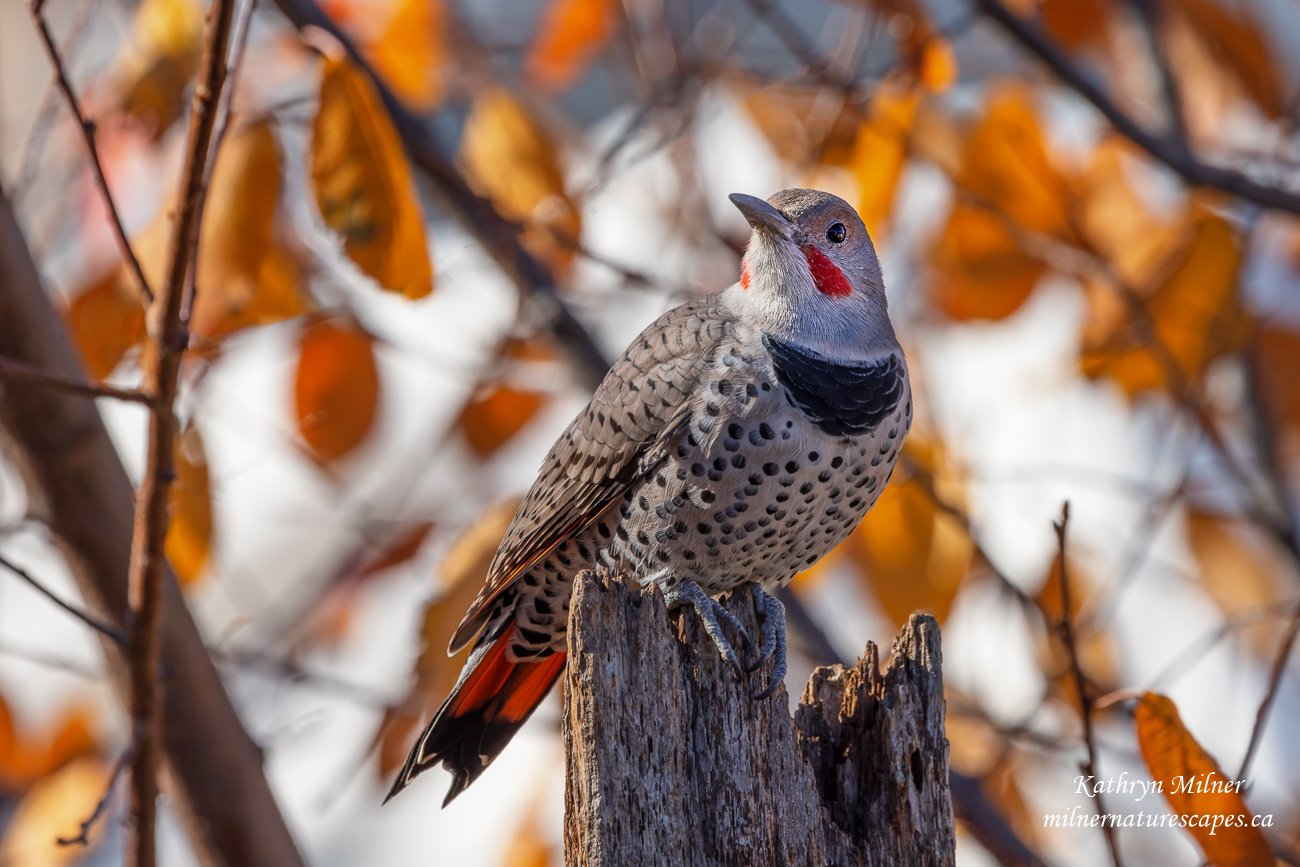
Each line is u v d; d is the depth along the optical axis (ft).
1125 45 39.60
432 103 36.60
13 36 45.91
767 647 23.27
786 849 21.77
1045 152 32.89
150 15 31.22
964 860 35.70
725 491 26.09
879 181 32.19
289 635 37.65
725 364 26.14
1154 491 36.17
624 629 21.65
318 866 39.73
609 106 48.73
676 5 40.32
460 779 28.76
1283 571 36.55
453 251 38.68
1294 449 37.11
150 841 25.79
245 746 30.19
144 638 25.12
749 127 36.73
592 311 38.75
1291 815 36.86
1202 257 32.19
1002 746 35.50
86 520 29.04
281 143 26.37
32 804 31.96
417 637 30.37
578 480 27.30
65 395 28.37
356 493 36.63
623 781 21.18
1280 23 40.11
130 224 31.04
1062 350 38.14
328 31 33.86
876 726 22.68
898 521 32.07
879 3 32.76
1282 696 39.27
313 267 31.78
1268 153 36.68
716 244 39.09
